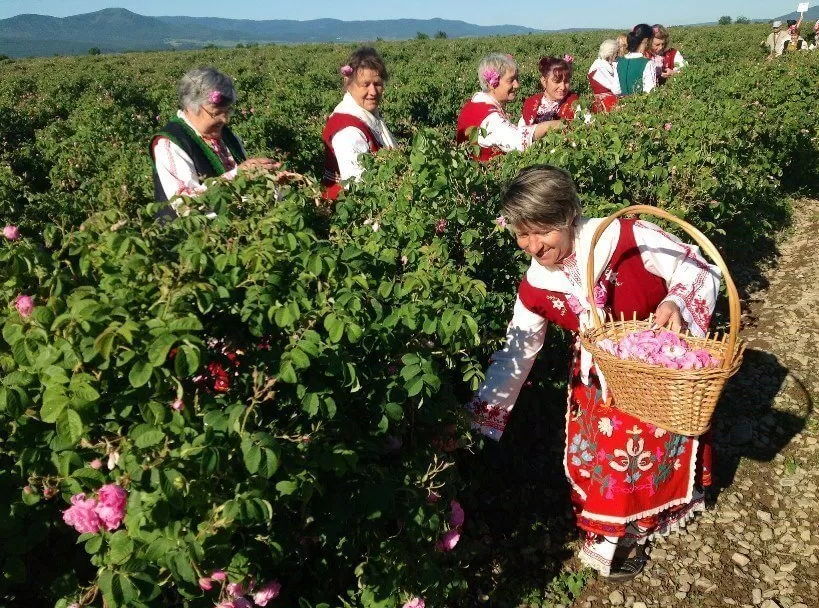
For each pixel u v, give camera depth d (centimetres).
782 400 404
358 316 200
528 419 372
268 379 185
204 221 229
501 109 483
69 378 170
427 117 1368
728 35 3084
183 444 168
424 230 303
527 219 227
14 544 181
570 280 247
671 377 199
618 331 235
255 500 163
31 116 1283
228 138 377
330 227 288
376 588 210
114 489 161
